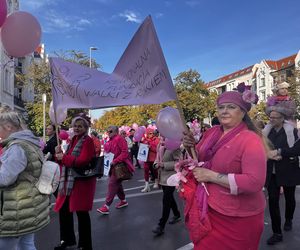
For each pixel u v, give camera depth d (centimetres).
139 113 4225
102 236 553
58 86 388
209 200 262
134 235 554
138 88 316
